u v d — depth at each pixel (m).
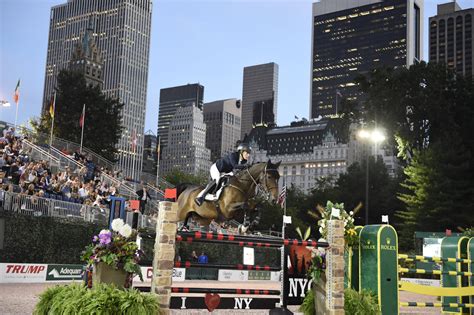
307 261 8.12
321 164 171.75
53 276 18.45
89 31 190.12
